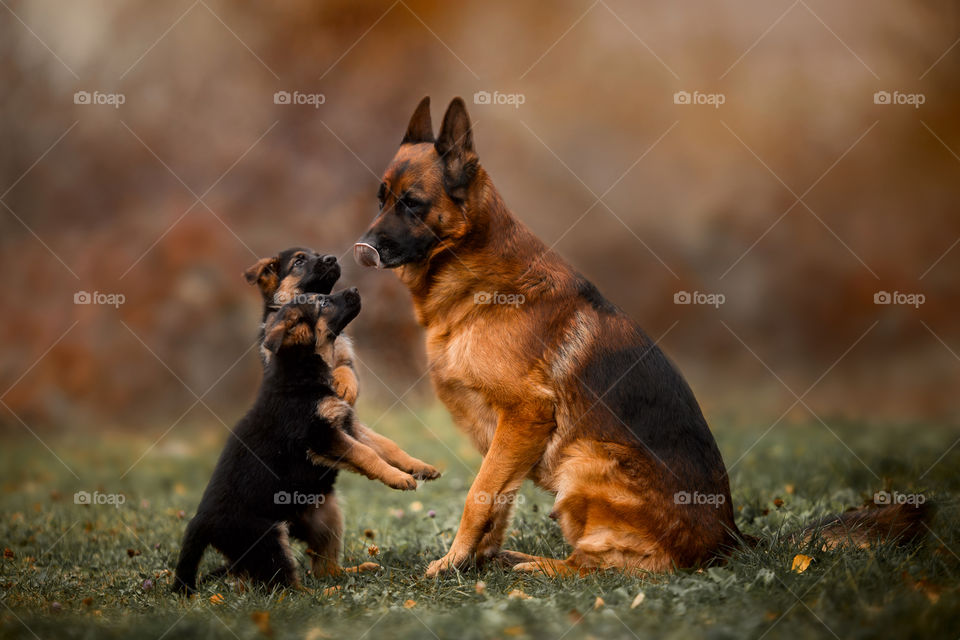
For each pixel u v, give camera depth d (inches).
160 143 586.2
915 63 655.8
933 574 152.6
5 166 585.6
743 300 671.1
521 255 190.7
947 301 639.8
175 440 489.1
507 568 186.5
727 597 145.3
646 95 681.0
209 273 548.4
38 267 567.8
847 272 657.6
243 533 185.2
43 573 202.8
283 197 563.5
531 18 658.2
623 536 178.1
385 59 601.9
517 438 183.8
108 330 550.6
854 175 668.1
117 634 137.7
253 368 538.9
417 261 189.8
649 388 183.3
